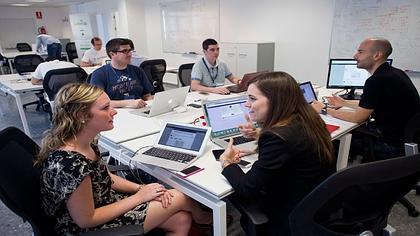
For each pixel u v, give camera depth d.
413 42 3.32
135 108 2.41
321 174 1.12
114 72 2.64
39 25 11.72
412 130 1.80
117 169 1.58
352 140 2.18
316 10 4.12
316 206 0.88
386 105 1.97
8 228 1.98
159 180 1.56
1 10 10.79
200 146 1.51
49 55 8.11
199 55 6.24
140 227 1.05
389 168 0.81
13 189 1.00
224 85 3.43
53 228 1.17
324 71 4.22
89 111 1.14
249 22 5.07
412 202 2.17
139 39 7.58
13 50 11.05
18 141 1.19
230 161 1.38
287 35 4.57
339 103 2.45
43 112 4.83
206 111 1.70
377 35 3.57
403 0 3.29
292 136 1.06
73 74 3.43
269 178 1.08
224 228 1.26
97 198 1.23
